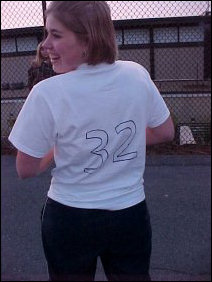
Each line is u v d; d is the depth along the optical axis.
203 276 2.70
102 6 1.38
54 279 1.56
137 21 3.73
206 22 4.58
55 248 1.50
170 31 4.34
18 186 3.94
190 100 5.25
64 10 1.35
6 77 4.93
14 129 1.40
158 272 2.75
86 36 1.37
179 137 4.14
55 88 1.36
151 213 3.54
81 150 1.40
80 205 1.45
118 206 1.46
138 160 1.51
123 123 1.42
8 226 3.33
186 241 3.10
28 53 3.68
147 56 4.02
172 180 4.22
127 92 1.42
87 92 1.37
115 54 1.43
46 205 1.53
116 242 1.51
